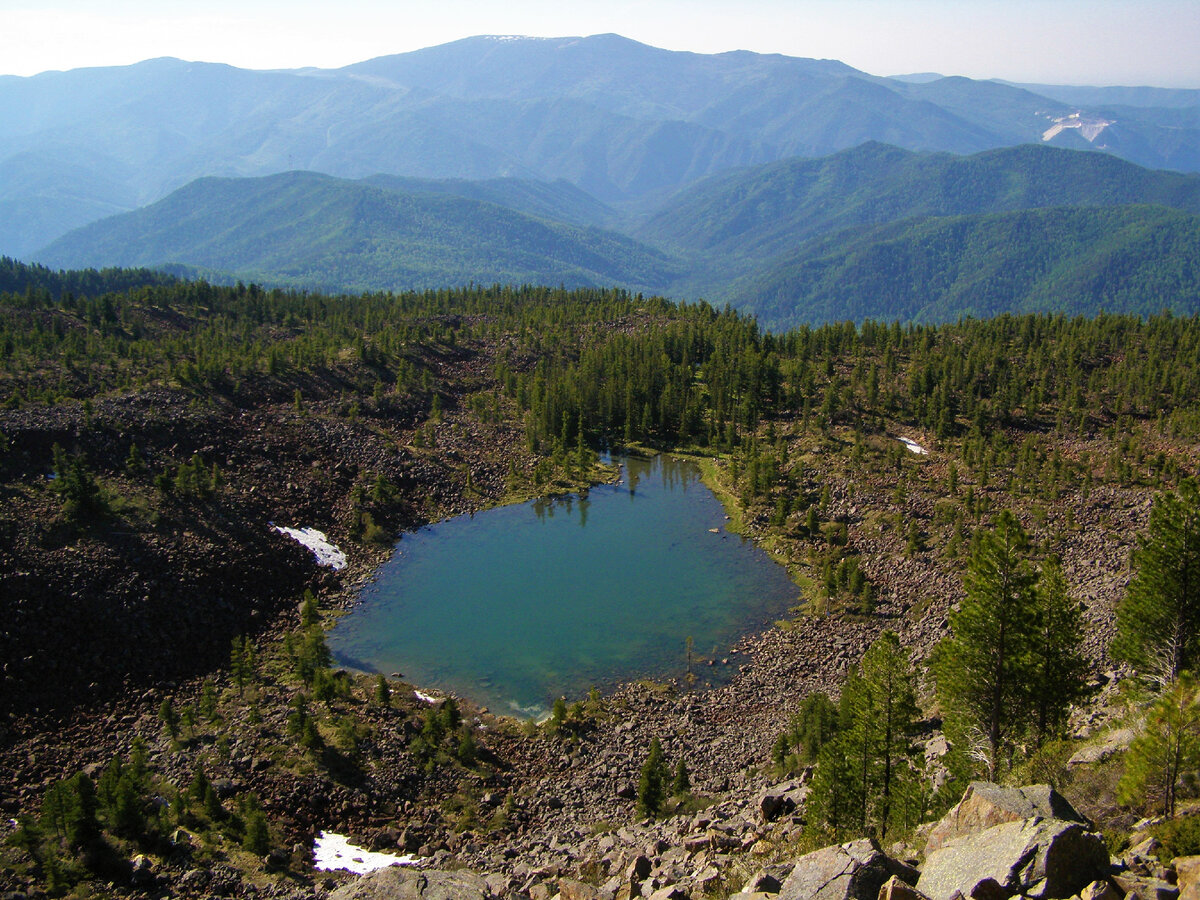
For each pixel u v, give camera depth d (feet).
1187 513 146.30
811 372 605.31
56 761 224.53
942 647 153.48
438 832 205.98
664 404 583.99
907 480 435.94
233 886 168.76
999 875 77.46
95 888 161.27
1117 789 107.24
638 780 230.89
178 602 308.60
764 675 292.61
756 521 431.43
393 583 372.58
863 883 84.64
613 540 420.77
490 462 513.45
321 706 257.96
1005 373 564.71
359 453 474.90
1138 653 156.46
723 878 130.52
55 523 316.40
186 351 556.10
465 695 282.15
